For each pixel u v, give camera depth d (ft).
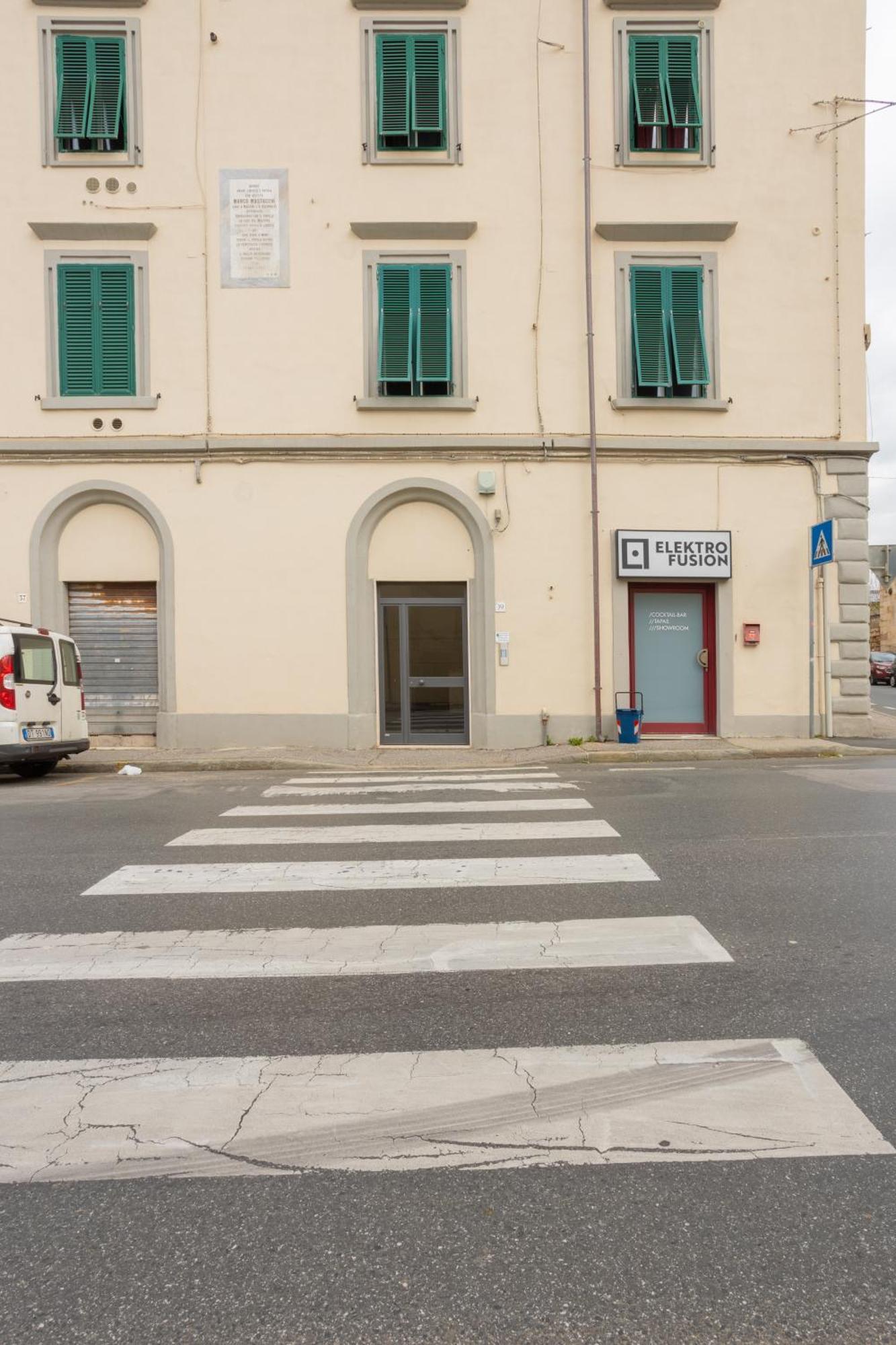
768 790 28.22
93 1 41.65
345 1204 7.77
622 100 42.42
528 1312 6.55
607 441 42.27
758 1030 11.00
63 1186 8.04
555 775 33.32
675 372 42.52
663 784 29.94
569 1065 10.14
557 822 23.16
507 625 42.24
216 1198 7.87
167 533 41.88
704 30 42.65
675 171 42.83
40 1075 10.06
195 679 42.06
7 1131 8.94
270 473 42.06
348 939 14.39
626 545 42.32
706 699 43.96
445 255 42.39
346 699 42.14
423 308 42.32
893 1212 7.60
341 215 42.24
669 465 42.78
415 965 13.26
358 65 42.19
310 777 34.30
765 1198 7.79
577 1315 6.52
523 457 42.24
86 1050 10.66
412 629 43.16
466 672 43.11
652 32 42.52
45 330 42.01
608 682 42.57
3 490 41.91
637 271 42.78
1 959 13.65
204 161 42.09
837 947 13.78
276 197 42.16
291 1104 9.37
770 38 42.91
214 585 42.04
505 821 23.48
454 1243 7.26
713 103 42.75
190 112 42.09
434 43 42.22
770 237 43.11
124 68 41.98
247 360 42.19
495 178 42.39
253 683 42.11
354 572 42.04
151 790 30.73
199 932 14.79
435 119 42.22
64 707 35.24
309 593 42.19
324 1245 7.25
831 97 43.01
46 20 41.70
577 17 42.32
